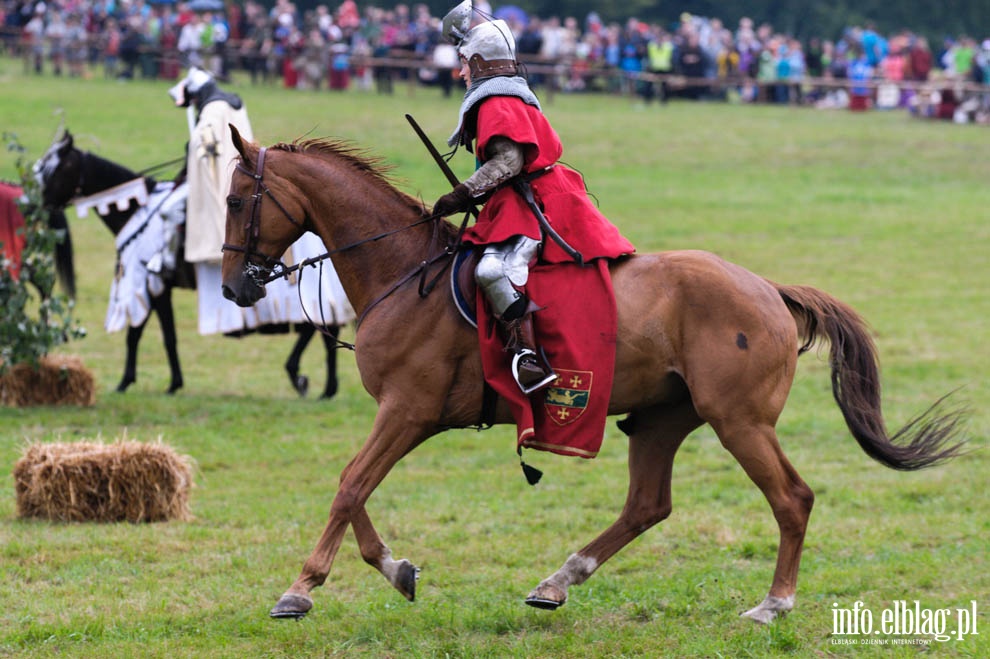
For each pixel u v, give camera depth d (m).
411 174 29.81
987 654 7.25
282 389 16.14
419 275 7.91
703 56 47.47
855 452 12.88
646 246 25.23
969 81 45.62
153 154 30.92
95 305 20.89
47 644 7.50
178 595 8.49
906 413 14.39
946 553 9.33
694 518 10.38
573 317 7.64
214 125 14.02
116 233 15.16
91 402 14.42
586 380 7.59
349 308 14.23
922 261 24.88
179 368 15.43
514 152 7.59
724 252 25.02
